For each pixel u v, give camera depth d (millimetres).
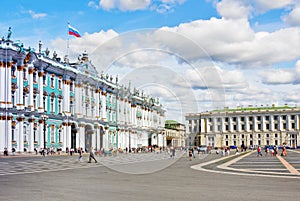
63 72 76562
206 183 19453
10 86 62406
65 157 58344
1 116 61062
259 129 187500
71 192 16031
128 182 19891
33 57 66875
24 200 13945
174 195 15156
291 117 183000
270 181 20484
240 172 26719
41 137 69500
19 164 38562
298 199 14203
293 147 164500
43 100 71188
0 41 61844
